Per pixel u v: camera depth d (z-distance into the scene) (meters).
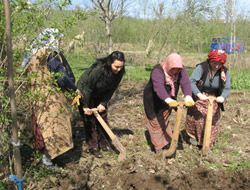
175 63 3.09
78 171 3.25
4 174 2.88
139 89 8.26
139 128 4.76
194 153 3.86
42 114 2.89
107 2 5.37
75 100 3.05
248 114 5.75
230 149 4.04
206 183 3.24
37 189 2.86
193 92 3.63
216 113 3.75
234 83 8.57
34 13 2.56
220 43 10.17
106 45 9.73
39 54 2.79
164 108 3.52
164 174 3.34
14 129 2.18
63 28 2.60
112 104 6.29
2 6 2.32
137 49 14.36
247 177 3.36
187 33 11.79
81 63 12.83
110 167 3.41
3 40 2.41
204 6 10.70
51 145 2.96
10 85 2.06
